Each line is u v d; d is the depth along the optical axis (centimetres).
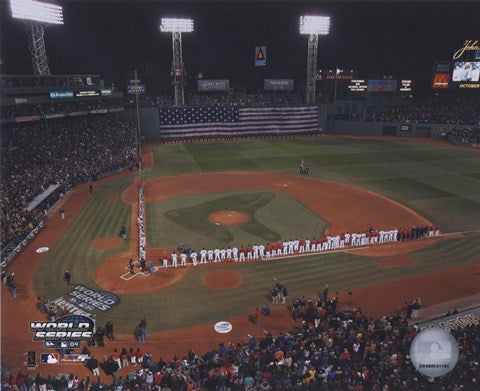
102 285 2908
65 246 3538
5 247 3275
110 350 2252
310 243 3459
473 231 3850
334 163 6681
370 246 3550
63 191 4991
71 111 7175
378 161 6800
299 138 9300
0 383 1836
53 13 6444
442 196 4884
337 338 2127
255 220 4131
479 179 5638
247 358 1978
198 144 8656
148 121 8938
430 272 3106
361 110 10731
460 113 9481
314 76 9606
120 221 4119
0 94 5284
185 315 2572
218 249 3284
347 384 1798
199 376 1928
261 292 2838
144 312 2594
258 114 9325
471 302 2708
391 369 1838
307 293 2820
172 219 4153
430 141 8781
